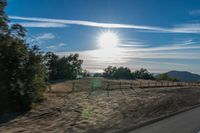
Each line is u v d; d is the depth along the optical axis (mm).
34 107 24719
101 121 18922
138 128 15477
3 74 23375
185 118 20141
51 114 22109
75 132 14992
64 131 15359
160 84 82062
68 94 38812
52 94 36406
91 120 19375
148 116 21219
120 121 18719
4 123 18281
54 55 84188
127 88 59000
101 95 40594
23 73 24906
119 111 24469
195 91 57875
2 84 22938
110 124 17469
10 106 23312
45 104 27312
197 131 14414
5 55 24469
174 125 16531
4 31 25297
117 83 74500
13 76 24359
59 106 26531
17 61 25016
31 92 24938
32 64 26078
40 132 15109
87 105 28031
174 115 22234
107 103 30484
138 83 80688
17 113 22422
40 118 20312
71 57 86438
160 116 20641
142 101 33594
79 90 48250
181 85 85125
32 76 25469
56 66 84250
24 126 17141
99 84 67000
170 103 32000
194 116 21453
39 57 26734
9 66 24609
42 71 27453
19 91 23734
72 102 30094
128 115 22000
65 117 20719
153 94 45281
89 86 59062
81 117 20734
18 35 25969
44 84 28516
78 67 88250
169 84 85000
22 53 25250
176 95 44375
